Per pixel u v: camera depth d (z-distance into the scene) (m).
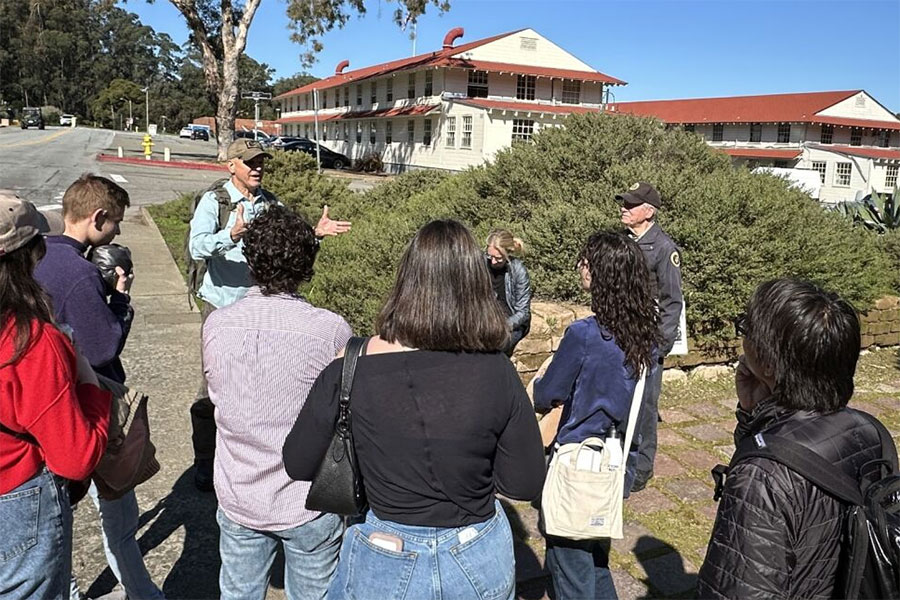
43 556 1.78
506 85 37.38
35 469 1.76
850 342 1.51
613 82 38.47
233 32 31.64
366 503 1.85
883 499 1.43
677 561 3.38
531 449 1.80
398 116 38.47
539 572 3.23
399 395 1.72
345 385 1.76
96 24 116.75
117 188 2.65
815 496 1.42
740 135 46.56
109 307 2.49
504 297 4.68
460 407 1.71
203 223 3.47
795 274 5.97
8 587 1.74
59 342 1.76
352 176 35.75
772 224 6.23
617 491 2.33
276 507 2.12
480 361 1.76
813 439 1.47
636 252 2.43
